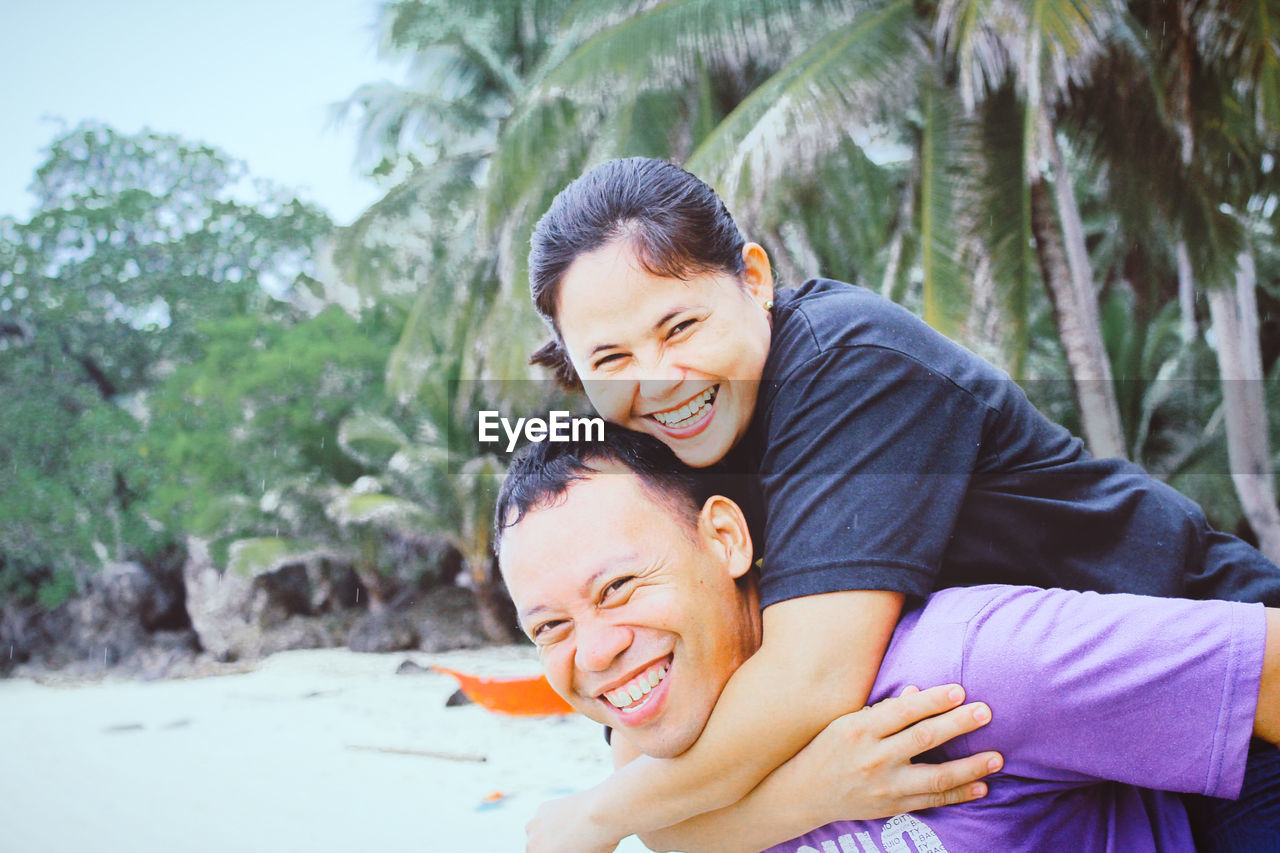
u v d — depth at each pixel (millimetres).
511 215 9820
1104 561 1370
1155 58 7434
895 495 1238
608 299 1310
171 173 22375
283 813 6016
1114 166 8523
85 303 19938
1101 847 1230
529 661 12328
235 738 8836
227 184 22641
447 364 13562
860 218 10422
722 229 1361
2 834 5867
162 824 5984
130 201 21188
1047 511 1359
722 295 1331
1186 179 8125
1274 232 10172
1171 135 7957
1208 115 7691
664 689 1229
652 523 1250
